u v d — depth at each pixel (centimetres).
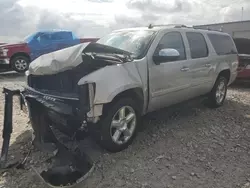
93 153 402
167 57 444
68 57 369
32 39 1310
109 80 372
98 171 359
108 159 387
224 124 548
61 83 394
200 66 557
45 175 334
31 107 388
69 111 362
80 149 383
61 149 371
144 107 446
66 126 372
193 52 546
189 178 348
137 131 443
